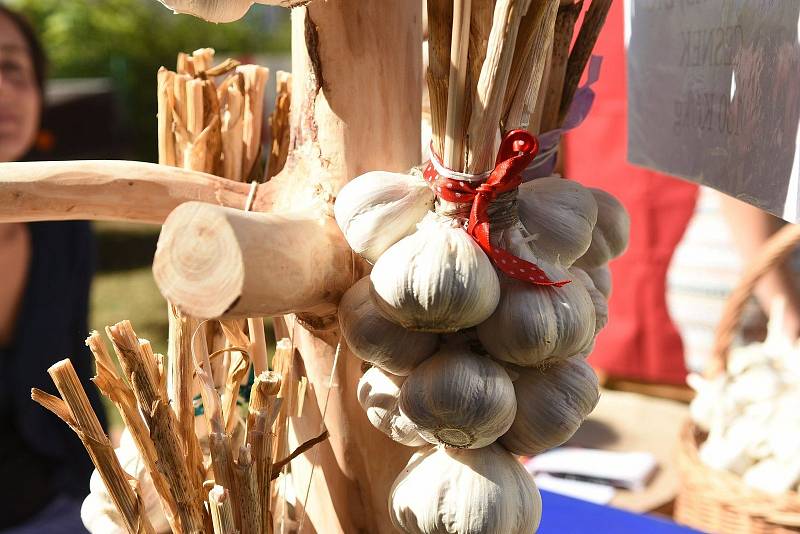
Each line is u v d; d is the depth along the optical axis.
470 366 0.51
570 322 0.51
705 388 1.16
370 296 0.52
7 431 1.32
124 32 4.96
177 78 0.63
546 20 0.52
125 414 0.56
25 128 1.51
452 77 0.51
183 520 0.55
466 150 0.51
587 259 0.60
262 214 0.51
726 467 1.04
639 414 1.39
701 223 1.75
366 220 0.51
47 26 4.99
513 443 0.54
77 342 1.40
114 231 5.11
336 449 0.60
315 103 0.56
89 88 4.26
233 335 0.61
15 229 1.30
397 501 0.54
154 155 5.01
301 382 0.59
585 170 1.80
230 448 0.54
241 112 0.64
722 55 0.66
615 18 1.62
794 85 0.55
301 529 0.63
